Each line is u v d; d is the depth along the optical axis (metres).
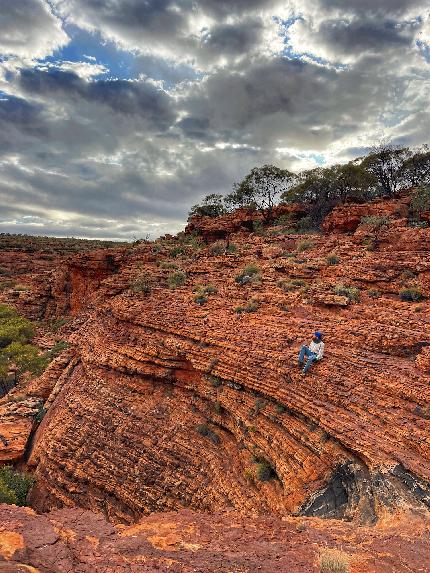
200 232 62.09
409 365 16.25
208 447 19.67
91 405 25.02
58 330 50.16
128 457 21.28
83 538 7.49
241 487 16.88
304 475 14.88
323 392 16.27
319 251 32.16
